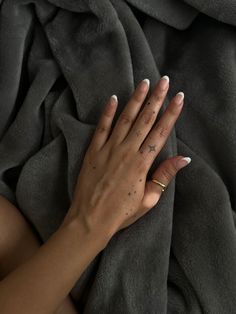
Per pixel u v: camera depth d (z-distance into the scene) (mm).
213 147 453
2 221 455
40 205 459
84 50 458
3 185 474
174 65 462
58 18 468
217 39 447
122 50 439
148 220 432
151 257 434
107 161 419
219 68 440
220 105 440
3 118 483
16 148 472
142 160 411
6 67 469
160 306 431
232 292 423
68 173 440
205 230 430
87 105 444
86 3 444
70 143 437
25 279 394
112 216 411
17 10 467
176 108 404
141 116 411
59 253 405
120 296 437
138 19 480
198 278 430
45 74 465
